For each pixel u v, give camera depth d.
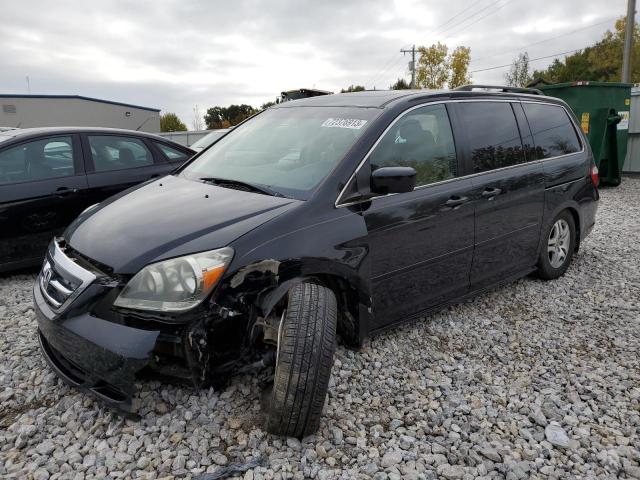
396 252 3.27
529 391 3.08
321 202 2.94
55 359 2.82
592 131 10.99
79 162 5.45
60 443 2.52
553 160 4.69
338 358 3.29
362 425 2.71
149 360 2.38
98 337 2.44
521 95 4.62
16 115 37.78
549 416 2.85
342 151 3.19
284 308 2.73
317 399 2.39
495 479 2.37
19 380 3.07
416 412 2.85
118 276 2.53
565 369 3.35
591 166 5.19
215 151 3.98
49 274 2.84
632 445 2.62
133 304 2.46
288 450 2.46
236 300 2.53
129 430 2.59
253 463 2.38
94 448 2.48
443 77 33.75
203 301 2.45
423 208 3.40
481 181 3.87
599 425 2.77
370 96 3.79
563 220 4.92
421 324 3.91
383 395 2.99
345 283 3.01
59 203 5.20
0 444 2.53
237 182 3.30
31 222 5.04
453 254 3.69
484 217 3.89
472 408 2.91
